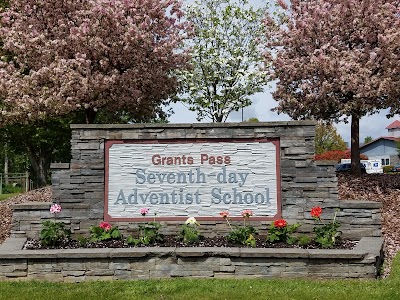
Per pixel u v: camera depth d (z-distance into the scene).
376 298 5.46
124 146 7.98
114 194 7.93
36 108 13.60
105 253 6.52
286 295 5.59
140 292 5.81
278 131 7.84
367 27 13.34
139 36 13.49
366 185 12.49
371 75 13.25
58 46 13.73
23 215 8.01
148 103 15.12
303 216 7.74
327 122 15.01
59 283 6.39
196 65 17.81
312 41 14.01
